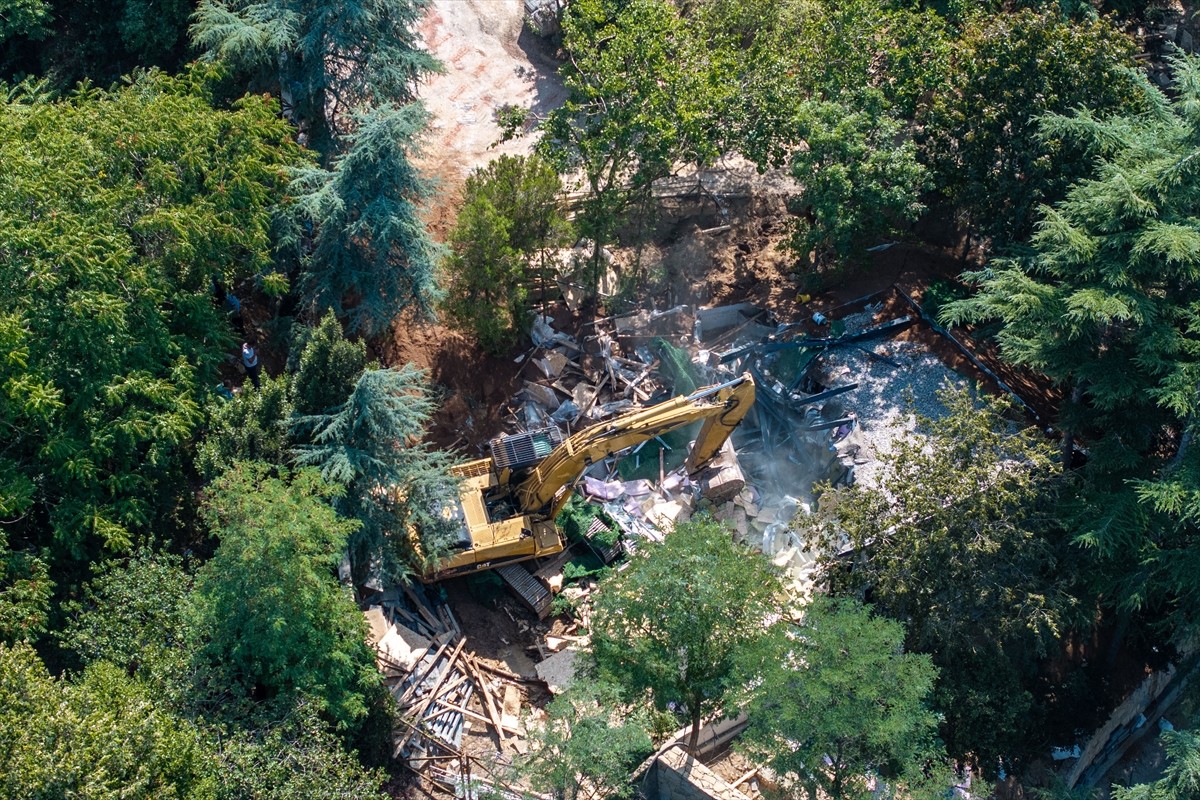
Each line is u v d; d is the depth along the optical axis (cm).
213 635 4053
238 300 5522
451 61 6806
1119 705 5553
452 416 5669
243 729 4016
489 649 5094
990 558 4831
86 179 4503
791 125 5788
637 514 5469
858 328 6103
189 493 4797
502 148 6444
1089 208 4950
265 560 4028
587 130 5791
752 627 4319
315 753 3950
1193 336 5038
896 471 4934
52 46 6184
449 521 4884
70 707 3566
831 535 4997
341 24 5259
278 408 4688
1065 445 5481
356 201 5047
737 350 5862
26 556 4119
